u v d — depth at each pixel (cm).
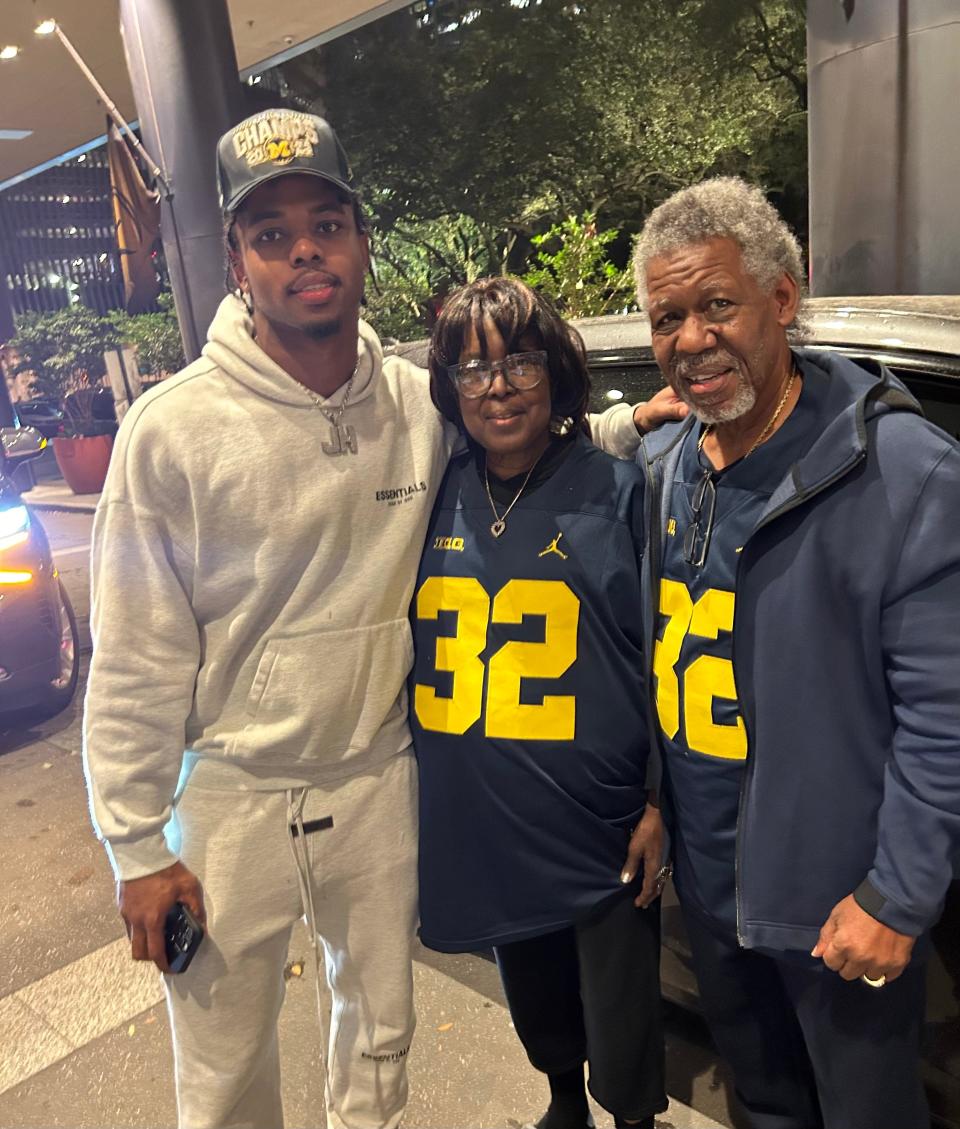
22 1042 238
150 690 141
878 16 419
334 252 139
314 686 146
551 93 1382
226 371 141
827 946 128
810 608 126
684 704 142
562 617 148
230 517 141
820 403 130
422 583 156
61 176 3575
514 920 156
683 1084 205
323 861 152
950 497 116
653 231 130
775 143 1333
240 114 561
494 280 148
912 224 434
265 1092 168
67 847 336
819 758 128
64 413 1381
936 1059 163
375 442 149
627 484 152
